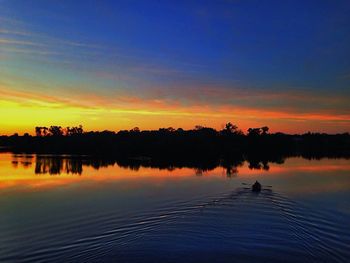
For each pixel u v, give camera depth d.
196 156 98.12
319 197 41.34
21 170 66.69
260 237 26.80
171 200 39.22
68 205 36.66
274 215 32.88
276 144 122.25
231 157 97.19
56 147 128.25
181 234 27.38
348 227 29.42
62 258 22.73
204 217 32.09
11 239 26.03
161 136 118.19
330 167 72.38
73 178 55.97
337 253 23.89
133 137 120.50
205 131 118.88
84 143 126.31
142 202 38.06
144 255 23.16
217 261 22.39
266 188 46.91
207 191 44.56
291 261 22.50
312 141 131.00
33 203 37.72
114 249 24.25
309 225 29.92
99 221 30.75
